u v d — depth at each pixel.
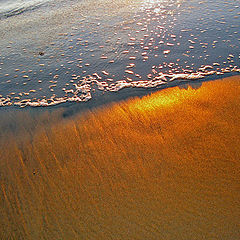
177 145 2.58
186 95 3.30
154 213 2.03
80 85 3.72
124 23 5.47
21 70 4.13
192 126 2.79
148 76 3.81
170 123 2.86
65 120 3.06
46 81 3.85
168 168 2.36
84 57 4.39
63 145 2.70
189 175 2.28
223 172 2.29
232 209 2.01
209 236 1.87
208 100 3.16
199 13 5.69
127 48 4.57
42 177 2.37
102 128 2.88
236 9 5.73
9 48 4.78
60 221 2.03
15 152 2.65
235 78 3.55
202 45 4.49
